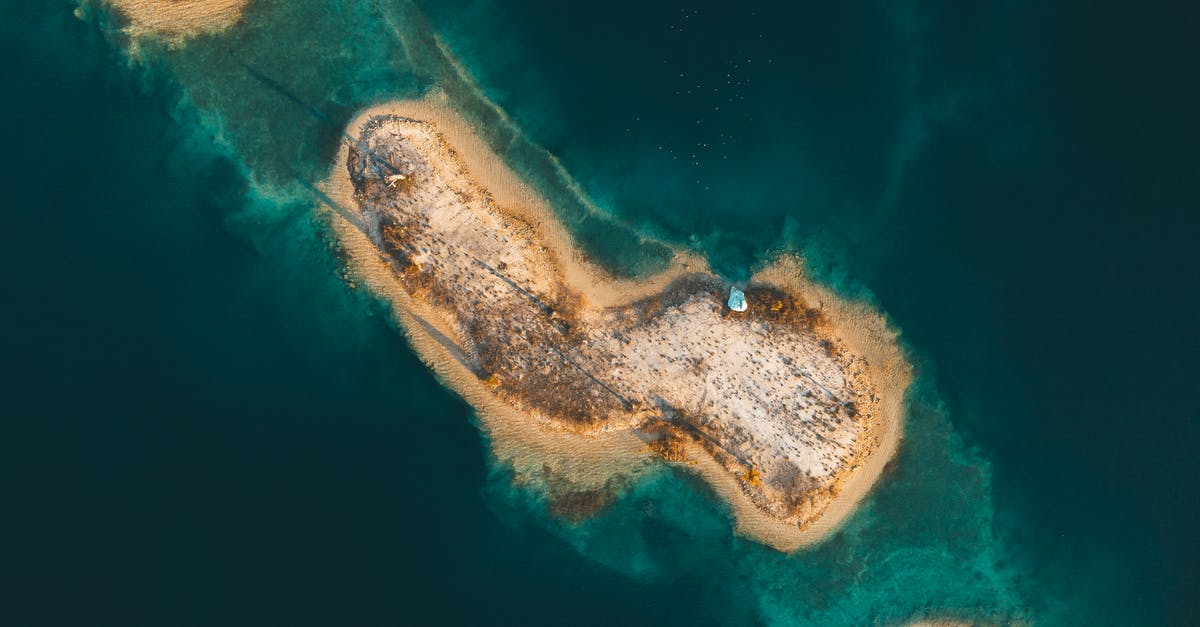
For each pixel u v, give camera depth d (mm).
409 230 29516
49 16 29656
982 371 29641
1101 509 29609
